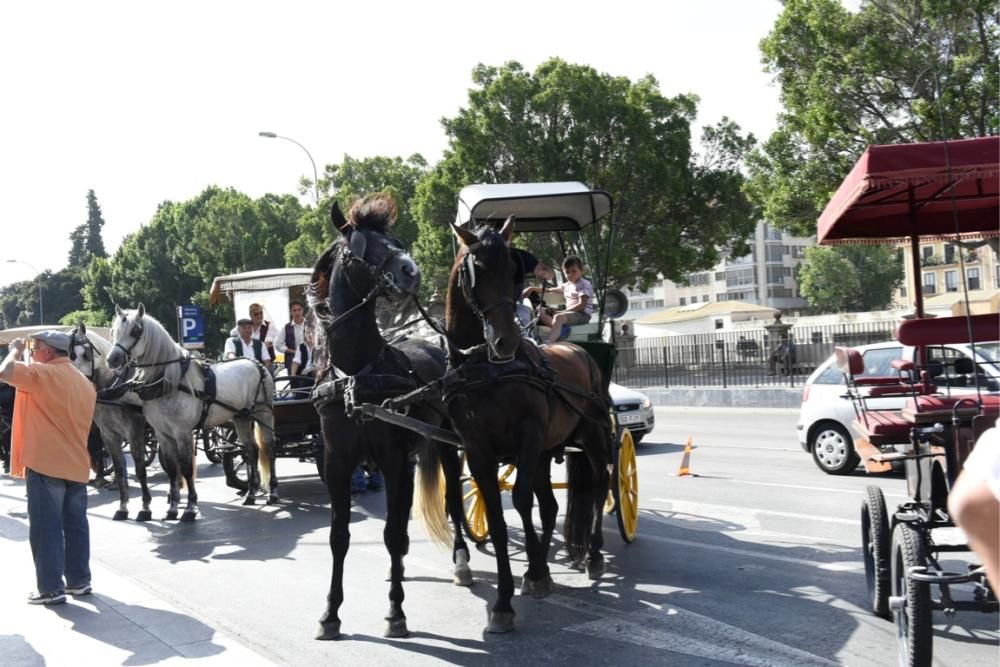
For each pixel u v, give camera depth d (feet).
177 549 31.45
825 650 18.20
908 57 67.36
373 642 20.06
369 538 32.14
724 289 351.46
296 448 42.09
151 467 57.36
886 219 24.66
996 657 17.53
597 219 32.91
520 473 21.15
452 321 21.75
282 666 18.20
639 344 94.94
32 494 23.00
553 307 33.19
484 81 123.13
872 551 20.35
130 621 21.50
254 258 214.28
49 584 22.97
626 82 126.00
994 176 18.63
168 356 36.09
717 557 26.40
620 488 28.37
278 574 27.04
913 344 17.08
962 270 16.96
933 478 16.84
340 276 21.94
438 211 122.21
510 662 18.38
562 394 22.98
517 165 120.98
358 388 21.17
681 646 18.80
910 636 15.07
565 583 24.48
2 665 18.58
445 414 24.11
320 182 179.01
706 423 69.56
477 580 25.48
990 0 63.41
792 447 51.78
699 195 128.88
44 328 71.46
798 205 81.71
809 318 133.39
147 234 258.78
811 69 78.38
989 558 6.34
